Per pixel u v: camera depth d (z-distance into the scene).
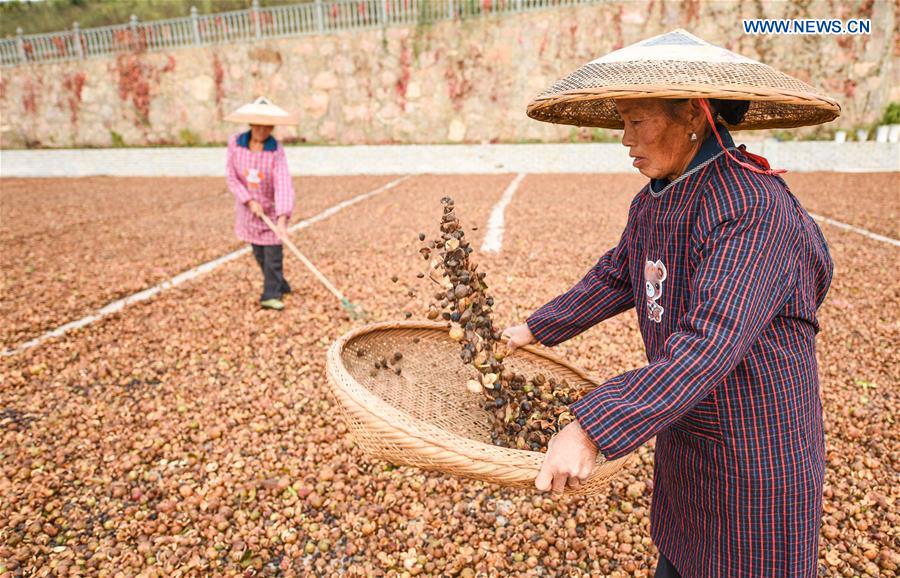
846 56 16.28
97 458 3.13
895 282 5.94
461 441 1.39
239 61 19.19
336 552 2.53
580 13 17.25
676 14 16.78
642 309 1.51
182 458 3.17
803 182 13.66
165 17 22.16
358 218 10.25
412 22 18.25
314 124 19.36
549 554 2.51
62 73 20.12
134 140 20.36
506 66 18.03
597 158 17.52
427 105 18.70
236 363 4.34
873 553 2.46
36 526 2.60
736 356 1.12
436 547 2.53
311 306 5.49
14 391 3.85
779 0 16.23
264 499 2.85
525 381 1.81
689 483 1.44
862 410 3.54
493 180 15.87
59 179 18.67
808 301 1.30
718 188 1.23
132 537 2.60
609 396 1.18
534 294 5.84
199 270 6.99
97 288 6.20
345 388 1.57
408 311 5.36
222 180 17.64
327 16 18.69
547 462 1.21
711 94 1.12
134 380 4.07
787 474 1.30
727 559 1.40
